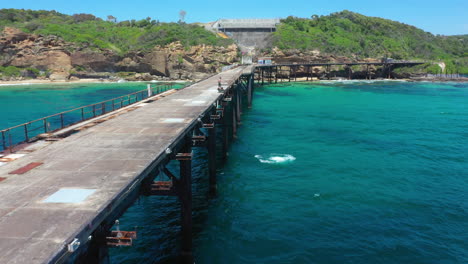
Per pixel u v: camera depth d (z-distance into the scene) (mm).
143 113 25000
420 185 25891
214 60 126938
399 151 34906
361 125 48188
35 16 168250
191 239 16828
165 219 20797
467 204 22594
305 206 22375
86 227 8336
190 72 125375
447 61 148250
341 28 174375
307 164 30797
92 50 122750
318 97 80125
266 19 176125
